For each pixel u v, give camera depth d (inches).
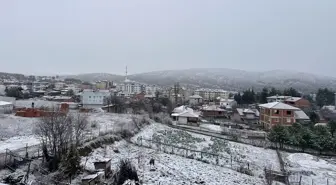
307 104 3873.0
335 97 4975.4
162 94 5728.3
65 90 5728.3
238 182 1135.0
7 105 2608.3
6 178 823.7
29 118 2065.7
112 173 976.3
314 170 1515.7
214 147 1766.7
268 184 1055.6
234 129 2518.5
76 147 1023.6
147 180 997.8
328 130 2058.3
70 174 902.4
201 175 1160.2
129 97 4845.0
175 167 1221.1
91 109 3164.4
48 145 1129.4
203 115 3599.9
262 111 3105.3
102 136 1450.5
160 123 2573.8
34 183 799.1
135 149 1456.7
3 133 1496.1
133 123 2025.1
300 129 2103.8
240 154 1691.7
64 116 1240.2
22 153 1068.5
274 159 1706.4
